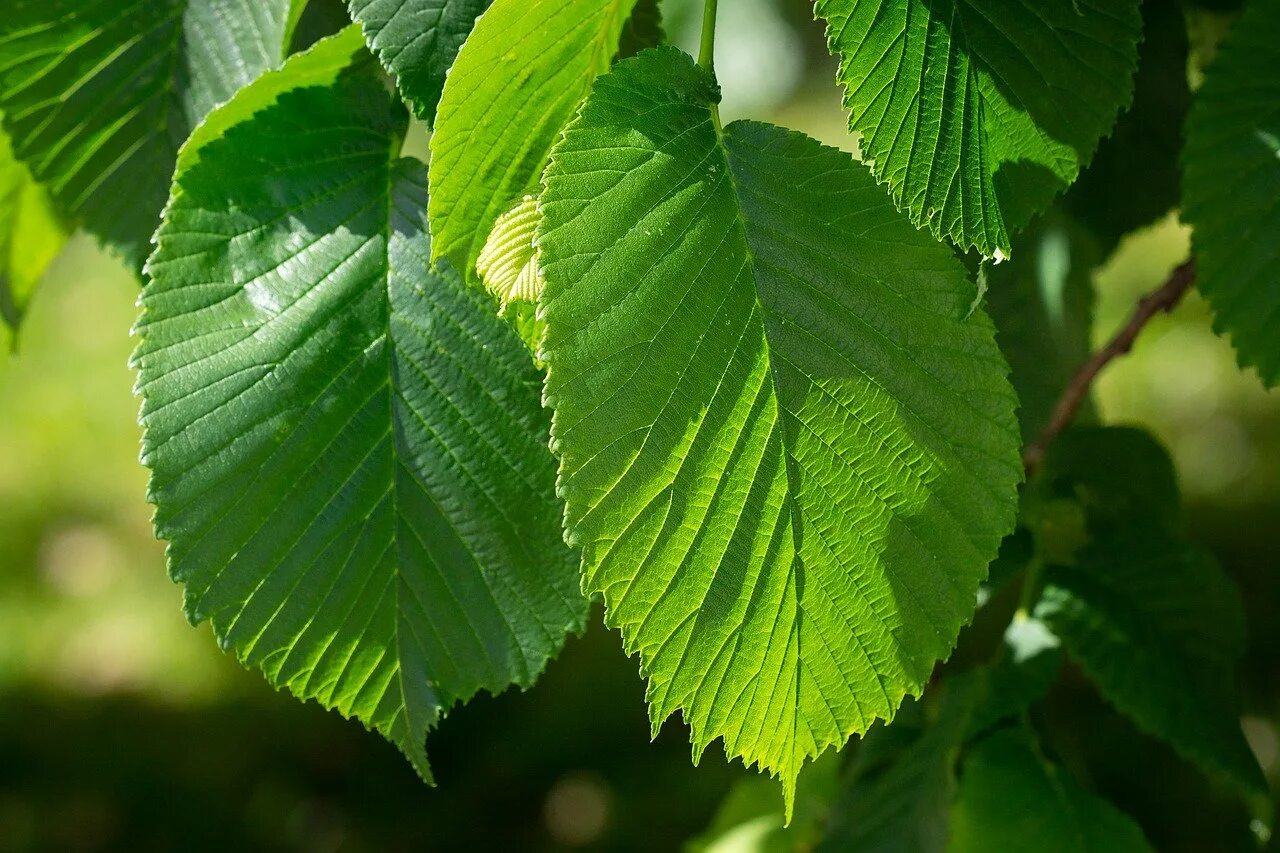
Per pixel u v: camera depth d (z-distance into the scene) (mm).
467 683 561
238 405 554
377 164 565
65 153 605
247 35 589
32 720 1989
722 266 521
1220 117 578
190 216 556
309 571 556
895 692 527
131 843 1788
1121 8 527
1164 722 635
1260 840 663
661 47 525
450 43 542
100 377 2846
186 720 1991
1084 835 611
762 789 758
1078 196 680
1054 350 686
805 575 523
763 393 521
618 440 516
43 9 591
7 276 667
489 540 559
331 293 559
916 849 631
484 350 558
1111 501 660
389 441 558
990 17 523
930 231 525
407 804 1845
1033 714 649
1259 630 1694
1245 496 2053
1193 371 2357
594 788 1811
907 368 524
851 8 516
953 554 526
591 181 516
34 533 2406
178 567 551
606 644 2055
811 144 526
